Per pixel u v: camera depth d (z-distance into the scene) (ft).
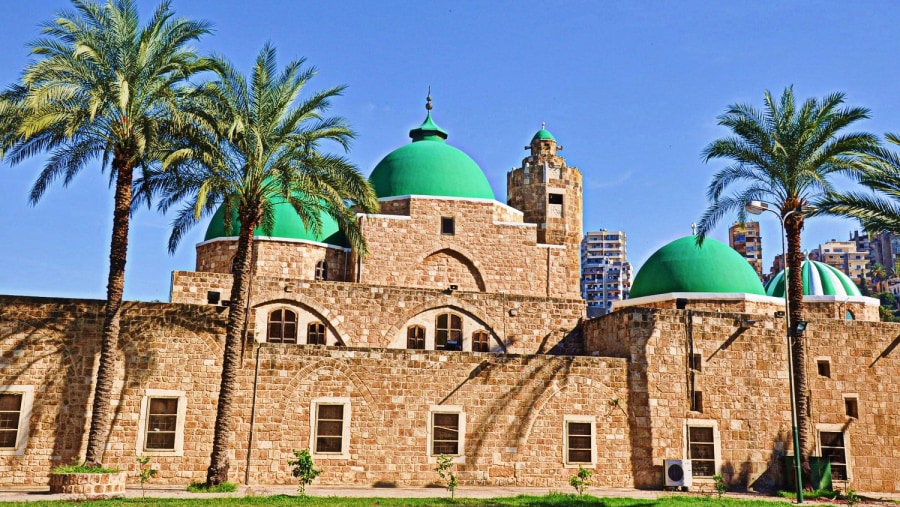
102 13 90.38
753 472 111.75
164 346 99.60
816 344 118.73
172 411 98.53
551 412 107.45
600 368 110.01
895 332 122.21
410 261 130.72
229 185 93.97
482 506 81.51
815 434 115.65
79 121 85.87
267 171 95.20
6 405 94.27
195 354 100.42
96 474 81.97
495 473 104.47
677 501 89.30
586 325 124.16
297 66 97.66
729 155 109.60
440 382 105.60
